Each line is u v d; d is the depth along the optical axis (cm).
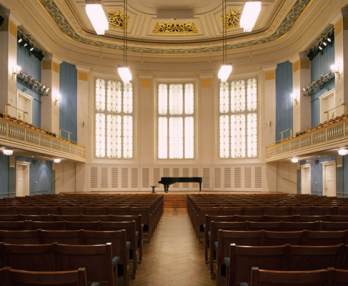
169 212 1742
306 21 1975
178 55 2595
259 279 254
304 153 1708
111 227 547
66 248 356
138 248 676
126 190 2534
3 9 1580
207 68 2606
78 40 2345
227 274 451
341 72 1630
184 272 597
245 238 457
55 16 1995
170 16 2081
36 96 2069
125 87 2614
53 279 258
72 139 2367
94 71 2488
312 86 2041
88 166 2425
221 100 2611
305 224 531
